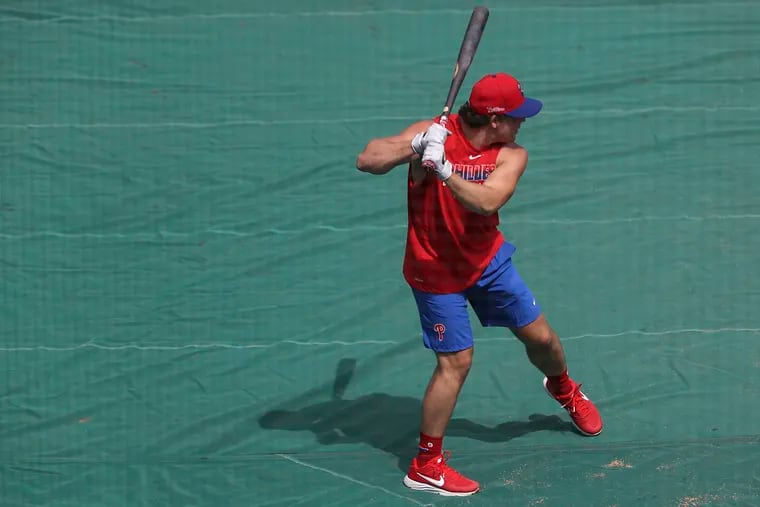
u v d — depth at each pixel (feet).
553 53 102.89
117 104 96.48
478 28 59.00
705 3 110.42
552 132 92.68
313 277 77.56
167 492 58.44
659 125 93.40
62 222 82.89
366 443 62.80
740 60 101.65
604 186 86.53
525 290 58.39
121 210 84.33
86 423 64.18
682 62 101.45
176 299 75.41
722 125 93.25
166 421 64.44
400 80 99.66
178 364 69.46
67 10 108.58
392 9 109.81
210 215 83.87
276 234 81.92
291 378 68.39
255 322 73.20
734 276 77.15
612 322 72.90
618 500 57.00
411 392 67.36
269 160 90.07
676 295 75.46
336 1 111.24
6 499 57.67
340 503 57.31
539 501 57.06
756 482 58.29
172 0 110.73
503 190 53.47
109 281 77.05
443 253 55.31
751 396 66.18
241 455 61.62
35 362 69.31
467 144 54.75
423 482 58.03
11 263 78.43
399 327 73.00
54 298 75.31
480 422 64.59
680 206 84.23
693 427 63.52
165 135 92.84
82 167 88.99
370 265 78.89
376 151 54.29
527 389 67.67
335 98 97.19
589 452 61.36
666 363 69.26
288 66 101.50
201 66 101.45
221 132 93.30
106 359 69.77
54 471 60.08
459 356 56.39
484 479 59.11
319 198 85.87
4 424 64.03
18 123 93.81
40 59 101.71
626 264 78.38
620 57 102.27
